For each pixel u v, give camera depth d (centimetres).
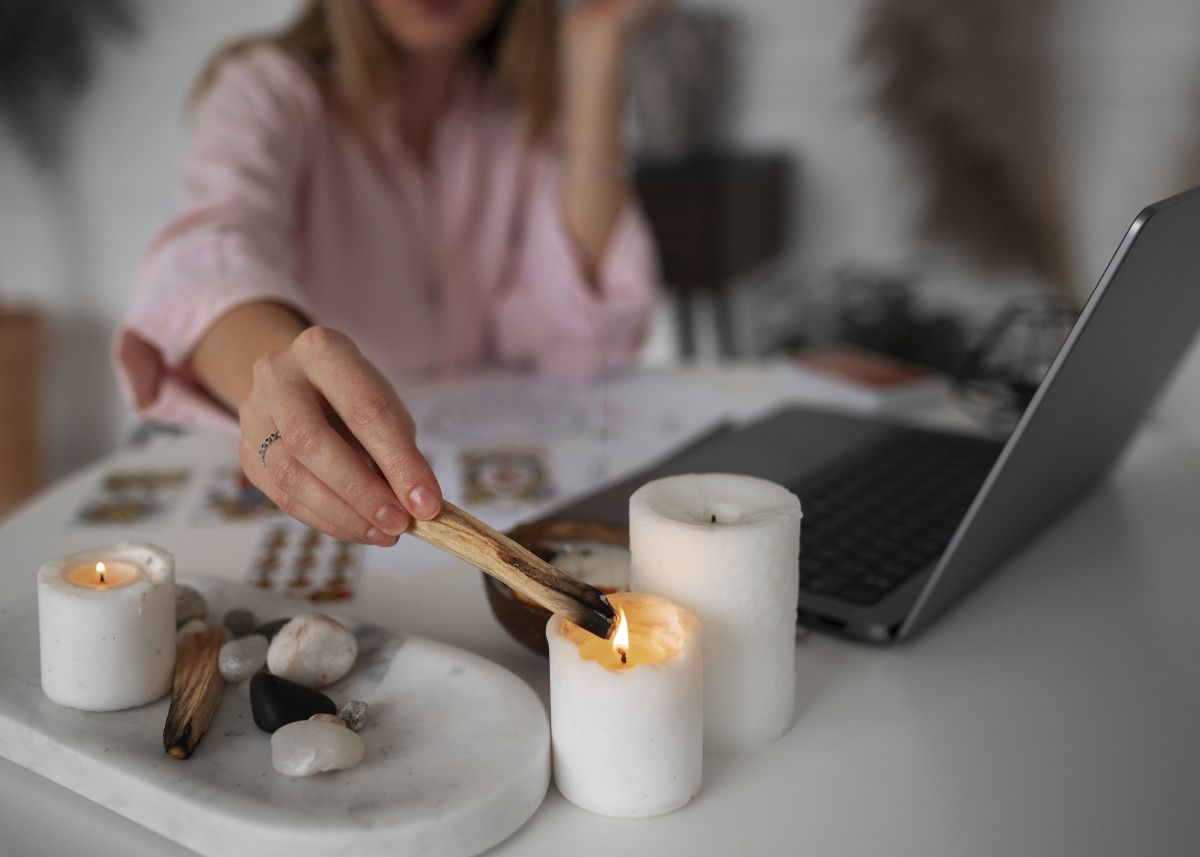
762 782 47
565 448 96
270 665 51
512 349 138
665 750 44
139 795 43
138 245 274
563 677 44
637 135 237
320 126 128
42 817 45
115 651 48
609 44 134
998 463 54
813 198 241
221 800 42
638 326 135
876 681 56
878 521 72
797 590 49
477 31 133
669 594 47
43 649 49
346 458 47
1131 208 213
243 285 80
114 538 76
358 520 48
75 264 278
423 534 47
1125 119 210
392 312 138
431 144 143
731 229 207
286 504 51
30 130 263
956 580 61
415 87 138
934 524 72
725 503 50
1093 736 51
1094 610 65
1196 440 192
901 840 43
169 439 100
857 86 230
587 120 134
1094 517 80
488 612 64
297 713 47
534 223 138
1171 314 63
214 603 60
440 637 61
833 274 243
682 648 44
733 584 46
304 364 50
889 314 229
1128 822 45
